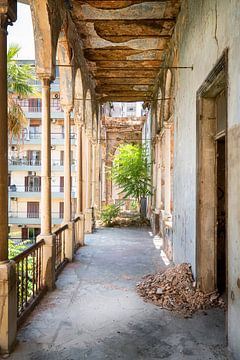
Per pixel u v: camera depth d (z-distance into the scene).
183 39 6.53
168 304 4.91
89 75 11.37
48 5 5.39
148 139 16.78
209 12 4.39
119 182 15.37
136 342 3.73
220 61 3.77
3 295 3.48
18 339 3.81
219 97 4.91
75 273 6.81
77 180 10.03
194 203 5.43
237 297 3.18
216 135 5.03
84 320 4.36
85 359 3.37
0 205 3.56
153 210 13.53
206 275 5.08
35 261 5.21
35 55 5.66
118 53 9.59
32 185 23.84
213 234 5.09
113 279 6.37
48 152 5.76
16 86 11.72
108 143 22.11
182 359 3.34
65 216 7.95
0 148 3.56
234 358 3.26
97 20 7.57
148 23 7.70
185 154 6.25
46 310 4.71
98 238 11.68
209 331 4.00
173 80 8.02
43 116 5.77
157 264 7.64
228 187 3.44
